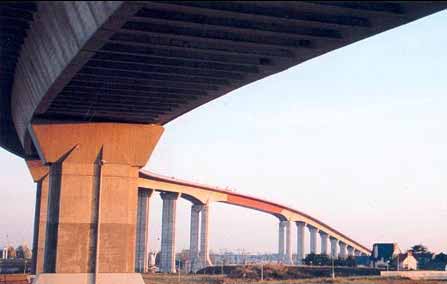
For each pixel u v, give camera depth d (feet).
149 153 187.93
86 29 96.22
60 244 177.58
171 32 103.14
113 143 184.55
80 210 180.14
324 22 98.12
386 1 90.48
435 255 624.59
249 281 362.53
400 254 547.08
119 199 183.01
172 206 469.98
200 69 126.11
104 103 165.07
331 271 452.76
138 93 152.66
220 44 111.75
